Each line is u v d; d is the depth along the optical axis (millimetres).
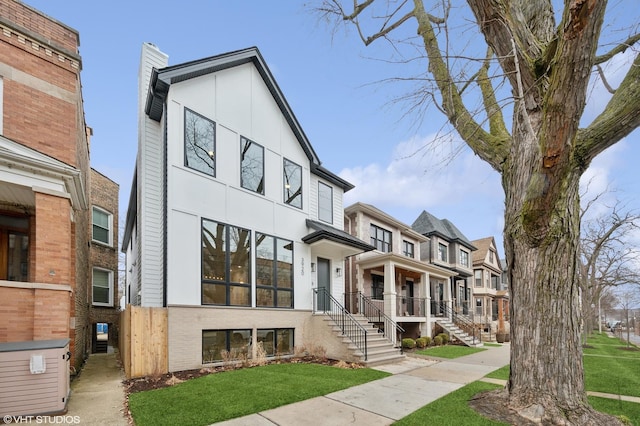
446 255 24969
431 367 9328
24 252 8125
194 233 9008
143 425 4637
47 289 6105
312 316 11562
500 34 4812
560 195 4578
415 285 20328
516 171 5309
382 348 10711
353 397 6078
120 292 31250
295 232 12000
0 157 5871
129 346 7699
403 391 6520
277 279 11031
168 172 8711
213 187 9648
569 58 3414
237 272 9875
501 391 5699
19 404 4930
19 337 5766
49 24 7480
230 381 7129
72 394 6266
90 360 10953
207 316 8867
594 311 30562
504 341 18234
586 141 4539
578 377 4719
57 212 6461
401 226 19109
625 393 6395
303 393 6219
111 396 6141
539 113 4953
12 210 7727
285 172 12047
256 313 10055
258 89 11438
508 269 5430
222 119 10188
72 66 7742
